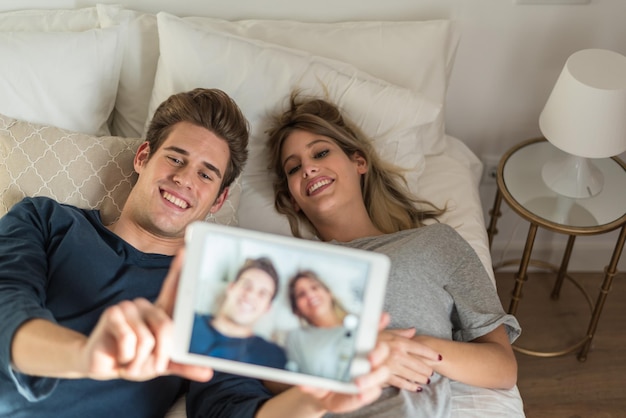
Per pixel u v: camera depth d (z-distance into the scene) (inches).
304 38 81.4
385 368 40.8
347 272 41.0
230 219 73.8
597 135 74.4
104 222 69.7
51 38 74.0
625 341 93.5
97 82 75.7
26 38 73.7
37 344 47.1
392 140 78.9
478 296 65.6
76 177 69.9
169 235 64.7
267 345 41.1
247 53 76.0
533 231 80.9
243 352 41.1
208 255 41.0
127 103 80.8
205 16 83.7
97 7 79.2
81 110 75.4
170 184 64.0
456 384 63.1
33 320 49.1
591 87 72.5
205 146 65.6
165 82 76.4
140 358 40.9
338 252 40.9
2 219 63.9
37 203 65.1
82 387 57.3
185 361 41.1
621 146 75.4
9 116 72.9
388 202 77.0
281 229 75.9
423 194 80.5
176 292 43.3
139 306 42.0
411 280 63.4
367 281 40.9
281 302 41.2
